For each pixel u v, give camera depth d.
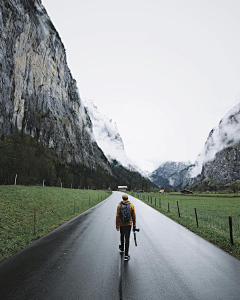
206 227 12.65
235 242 8.90
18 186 24.84
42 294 4.64
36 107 159.12
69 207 21.73
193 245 8.98
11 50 130.75
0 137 90.12
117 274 5.79
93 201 34.34
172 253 7.82
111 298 4.49
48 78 182.62
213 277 5.66
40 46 171.00
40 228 11.74
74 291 4.79
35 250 8.05
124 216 7.29
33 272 5.88
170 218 17.45
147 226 13.70
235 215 22.92
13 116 127.56
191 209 28.22
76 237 10.23
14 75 133.12
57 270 6.04
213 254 7.71
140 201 42.38
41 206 17.78
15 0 140.50
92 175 162.62
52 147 158.00
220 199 62.25
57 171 103.00
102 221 15.11
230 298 4.55
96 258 7.13
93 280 5.38
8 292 4.72
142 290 4.87
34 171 75.50
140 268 6.26
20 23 143.00
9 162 59.19
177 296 4.61
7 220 11.70
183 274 5.84
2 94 116.06
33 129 145.38
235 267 6.41
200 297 4.58
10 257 7.21
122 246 7.75
